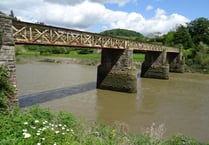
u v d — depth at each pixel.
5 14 11.02
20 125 5.83
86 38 17.56
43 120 6.47
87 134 7.10
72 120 7.89
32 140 4.95
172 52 43.06
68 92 20.67
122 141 7.20
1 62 10.27
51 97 18.27
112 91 22.31
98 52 80.38
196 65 49.56
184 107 17.67
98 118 13.65
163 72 34.44
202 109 17.31
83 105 16.48
